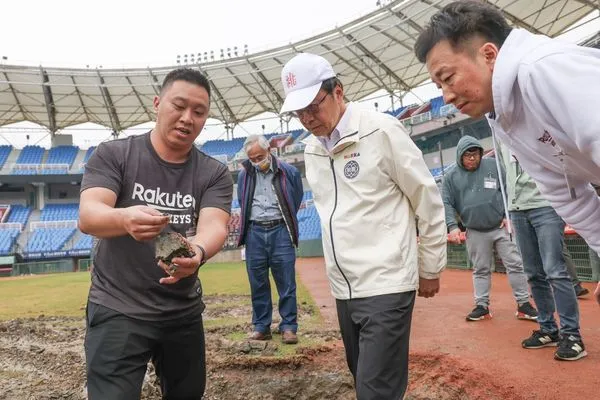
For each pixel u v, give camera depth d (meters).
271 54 26.81
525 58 1.33
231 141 35.94
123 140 2.15
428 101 27.44
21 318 6.34
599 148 1.16
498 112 1.49
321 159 2.42
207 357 3.88
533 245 3.58
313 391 3.47
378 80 27.86
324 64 2.23
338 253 2.25
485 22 1.48
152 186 2.10
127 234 2.01
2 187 30.78
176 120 2.02
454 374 3.23
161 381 2.34
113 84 28.73
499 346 3.68
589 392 2.62
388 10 22.02
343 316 2.36
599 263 6.93
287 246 4.18
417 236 2.52
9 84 27.31
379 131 2.21
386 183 2.24
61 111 31.19
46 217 29.91
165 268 1.79
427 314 5.26
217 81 28.94
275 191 4.14
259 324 4.25
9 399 3.22
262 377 3.61
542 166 1.63
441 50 1.54
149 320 2.00
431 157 25.53
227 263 21.61
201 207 2.23
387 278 2.13
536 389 2.75
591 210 1.68
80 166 30.58
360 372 2.06
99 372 1.91
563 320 3.28
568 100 1.19
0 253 24.98
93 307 2.01
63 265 24.48
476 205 4.61
